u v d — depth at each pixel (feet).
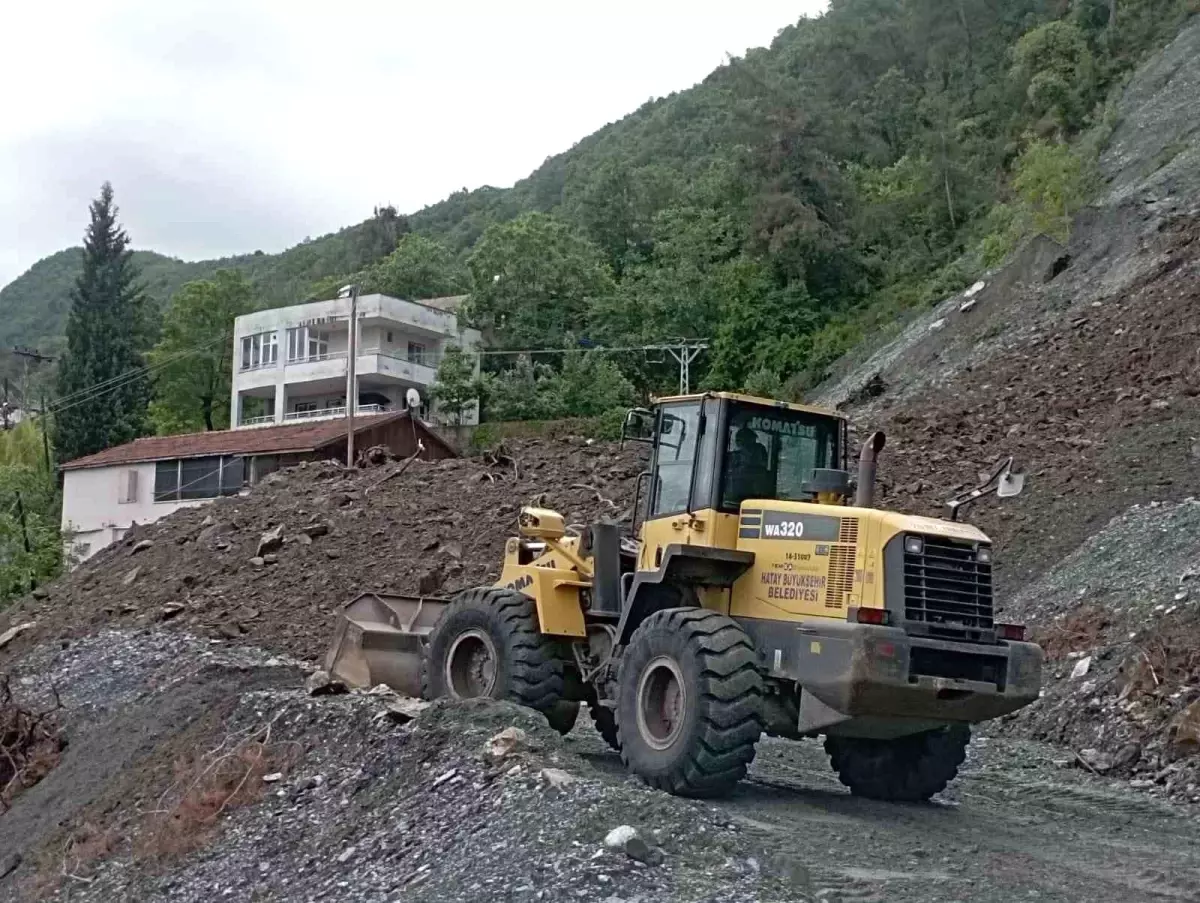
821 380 133.59
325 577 66.23
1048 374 80.94
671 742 29.30
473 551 66.23
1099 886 25.12
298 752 35.78
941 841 27.96
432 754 31.24
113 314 194.70
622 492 70.18
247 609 64.28
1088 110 150.71
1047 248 109.19
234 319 191.52
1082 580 51.34
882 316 140.05
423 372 171.83
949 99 184.65
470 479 76.54
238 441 138.62
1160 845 29.78
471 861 25.07
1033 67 160.97
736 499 32.07
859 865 24.73
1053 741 41.93
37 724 53.26
